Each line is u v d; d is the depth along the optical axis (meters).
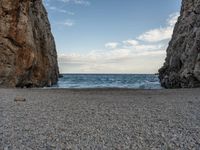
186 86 38.19
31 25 40.00
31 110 13.38
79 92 26.80
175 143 7.44
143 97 21.05
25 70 36.72
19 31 35.66
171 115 12.13
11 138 7.86
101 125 9.83
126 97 21.02
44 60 46.41
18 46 35.69
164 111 13.38
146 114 12.39
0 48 33.69
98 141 7.63
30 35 37.88
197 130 9.06
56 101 17.64
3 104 15.52
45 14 54.62
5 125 9.66
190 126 9.73
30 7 40.66
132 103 16.84
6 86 33.53
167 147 7.05
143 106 15.34
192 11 44.91
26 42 36.50
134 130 9.04
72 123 10.18
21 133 8.50
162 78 55.22
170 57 49.97
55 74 62.03
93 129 9.17
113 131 8.88
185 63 39.19
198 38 36.78
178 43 45.91
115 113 12.66
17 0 35.28
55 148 6.93
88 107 14.79
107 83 75.25
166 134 8.48
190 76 36.88
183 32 45.81
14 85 34.50
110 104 16.25
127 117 11.55
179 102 17.44
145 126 9.70
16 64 35.19
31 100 17.94
